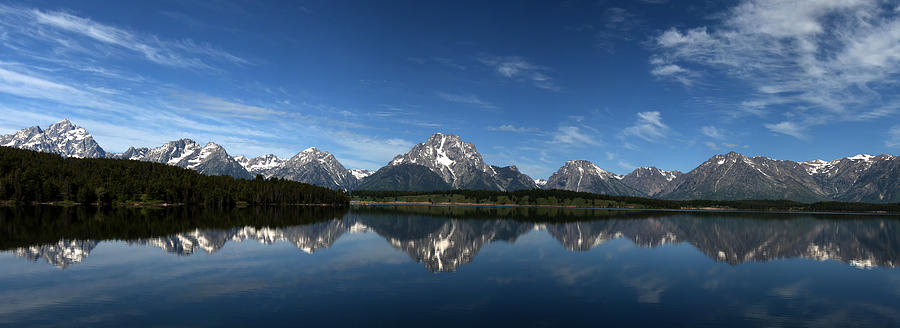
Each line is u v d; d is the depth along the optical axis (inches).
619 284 1852.9
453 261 2413.9
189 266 2089.1
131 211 6678.2
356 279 1847.9
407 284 1770.4
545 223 6013.8
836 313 1459.2
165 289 1612.9
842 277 2122.3
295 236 3526.1
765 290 1791.3
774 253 3061.0
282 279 1820.9
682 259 2655.0
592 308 1457.9
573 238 3892.7
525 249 3036.4
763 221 7760.8
